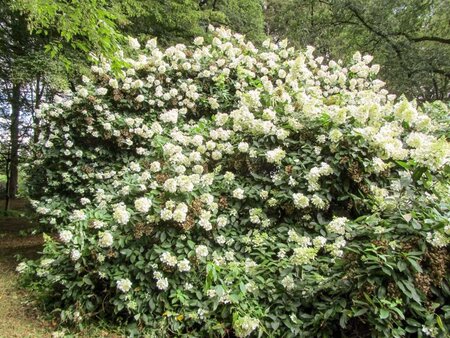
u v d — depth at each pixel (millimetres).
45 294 3230
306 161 3018
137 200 2848
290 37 14688
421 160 2350
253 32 13078
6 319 3006
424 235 2160
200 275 2811
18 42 5711
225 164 3508
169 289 2768
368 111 3033
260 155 3180
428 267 2127
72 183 4656
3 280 3932
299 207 2908
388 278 2105
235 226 3094
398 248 2148
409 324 2027
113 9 4938
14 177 10312
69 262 3094
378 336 2039
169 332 2648
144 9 7461
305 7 14492
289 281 2475
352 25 13398
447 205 2330
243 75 5074
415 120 3023
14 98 7477
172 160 3320
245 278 2648
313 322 2301
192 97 5008
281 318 2426
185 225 2834
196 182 3074
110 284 2881
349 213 2943
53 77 5324
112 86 4891
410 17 11586
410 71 11484
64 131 4758
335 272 2414
